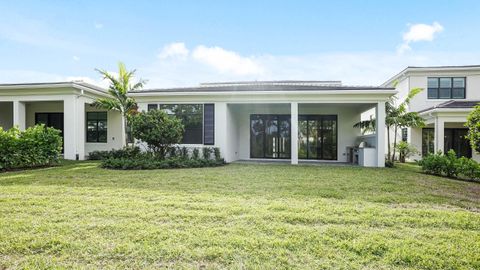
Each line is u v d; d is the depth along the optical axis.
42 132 9.72
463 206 4.52
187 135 11.66
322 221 3.60
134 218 3.67
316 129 13.57
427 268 2.45
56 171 8.33
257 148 13.84
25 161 9.02
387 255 2.64
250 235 3.09
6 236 3.03
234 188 5.75
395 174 8.11
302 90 10.78
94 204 4.35
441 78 14.91
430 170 8.48
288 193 5.27
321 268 2.42
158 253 2.66
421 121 11.51
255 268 2.41
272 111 13.76
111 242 2.89
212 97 11.45
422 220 3.65
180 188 5.73
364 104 11.45
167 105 11.79
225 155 11.44
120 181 6.53
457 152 14.57
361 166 10.57
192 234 3.11
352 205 4.42
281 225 3.41
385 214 3.91
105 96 14.24
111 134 15.54
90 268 2.40
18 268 2.40
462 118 12.41
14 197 4.80
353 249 2.77
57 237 3.01
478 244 2.90
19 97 12.60
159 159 10.07
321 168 9.55
